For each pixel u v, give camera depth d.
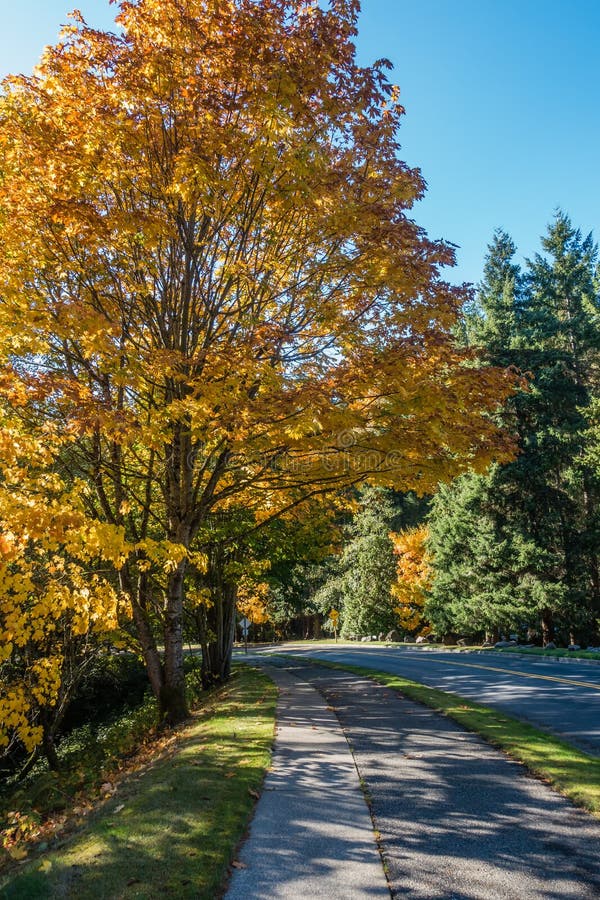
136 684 20.12
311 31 7.80
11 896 3.45
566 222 46.72
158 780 5.92
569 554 29.41
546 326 35.66
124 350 7.20
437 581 33.09
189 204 8.00
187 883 3.63
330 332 9.05
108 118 7.46
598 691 12.09
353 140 8.85
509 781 5.89
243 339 8.21
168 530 10.42
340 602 52.28
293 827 4.71
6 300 7.24
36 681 9.89
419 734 8.04
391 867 4.05
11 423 7.00
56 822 6.52
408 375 7.92
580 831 4.66
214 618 21.09
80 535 6.15
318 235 8.45
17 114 7.94
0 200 7.49
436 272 8.73
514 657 24.58
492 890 3.74
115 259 8.52
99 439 9.66
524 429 30.30
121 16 7.57
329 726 8.60
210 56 7.38
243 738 7.64
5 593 6.86
